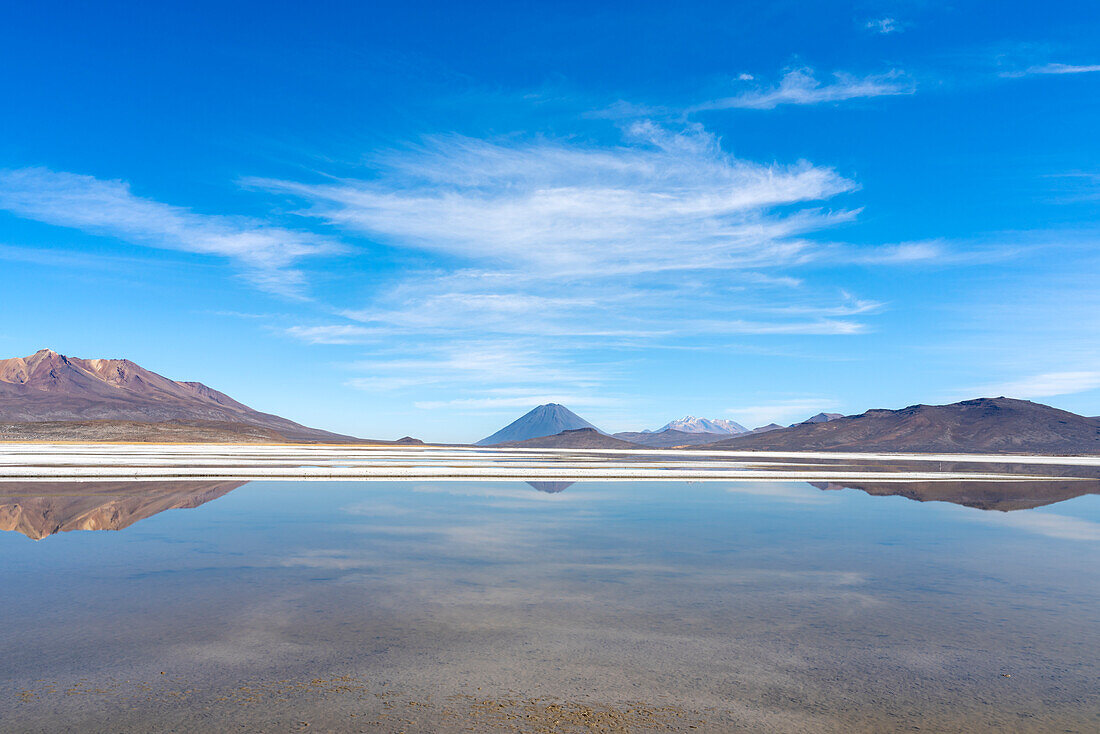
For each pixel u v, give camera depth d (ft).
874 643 30.22
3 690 23.48
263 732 20.45
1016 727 21.74
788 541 58.54
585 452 451.53
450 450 465.47
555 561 47.93
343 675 25.29
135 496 89.15
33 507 76.64
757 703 23.39
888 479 143.02
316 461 201.98
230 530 61.00
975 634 31.68
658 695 23.93
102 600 35.81
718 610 35.40
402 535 58.70
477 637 30.04
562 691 24.11
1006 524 72.18
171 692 23.49
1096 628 32.94
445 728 20.92
